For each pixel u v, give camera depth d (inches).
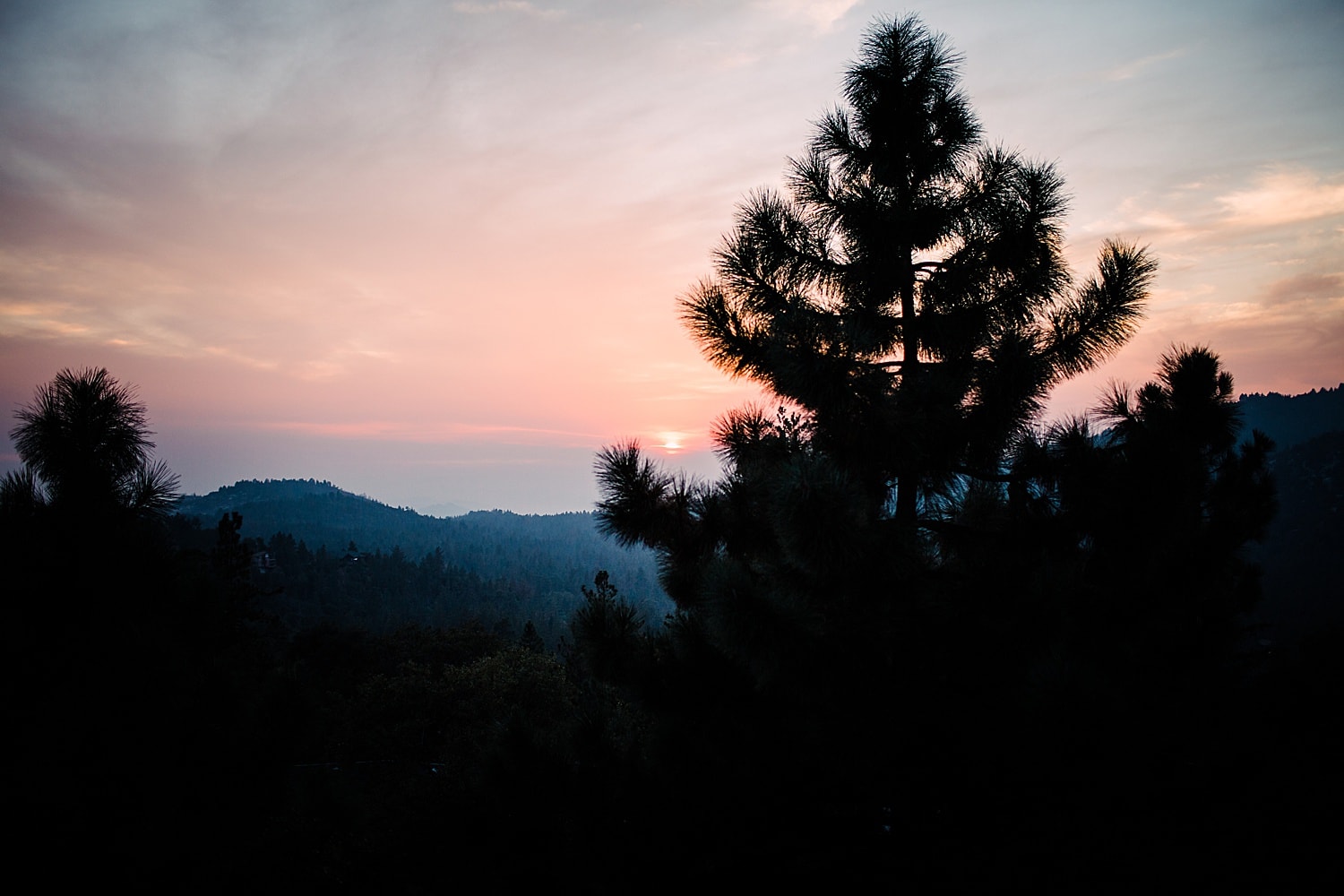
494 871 158.6
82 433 141.7
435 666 1643.7
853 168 225.0
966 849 138.5
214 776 132.3
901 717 154.4
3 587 124.4
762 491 183.6
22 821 114.0
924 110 213.5
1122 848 124.6
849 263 219.1
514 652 1174.3
